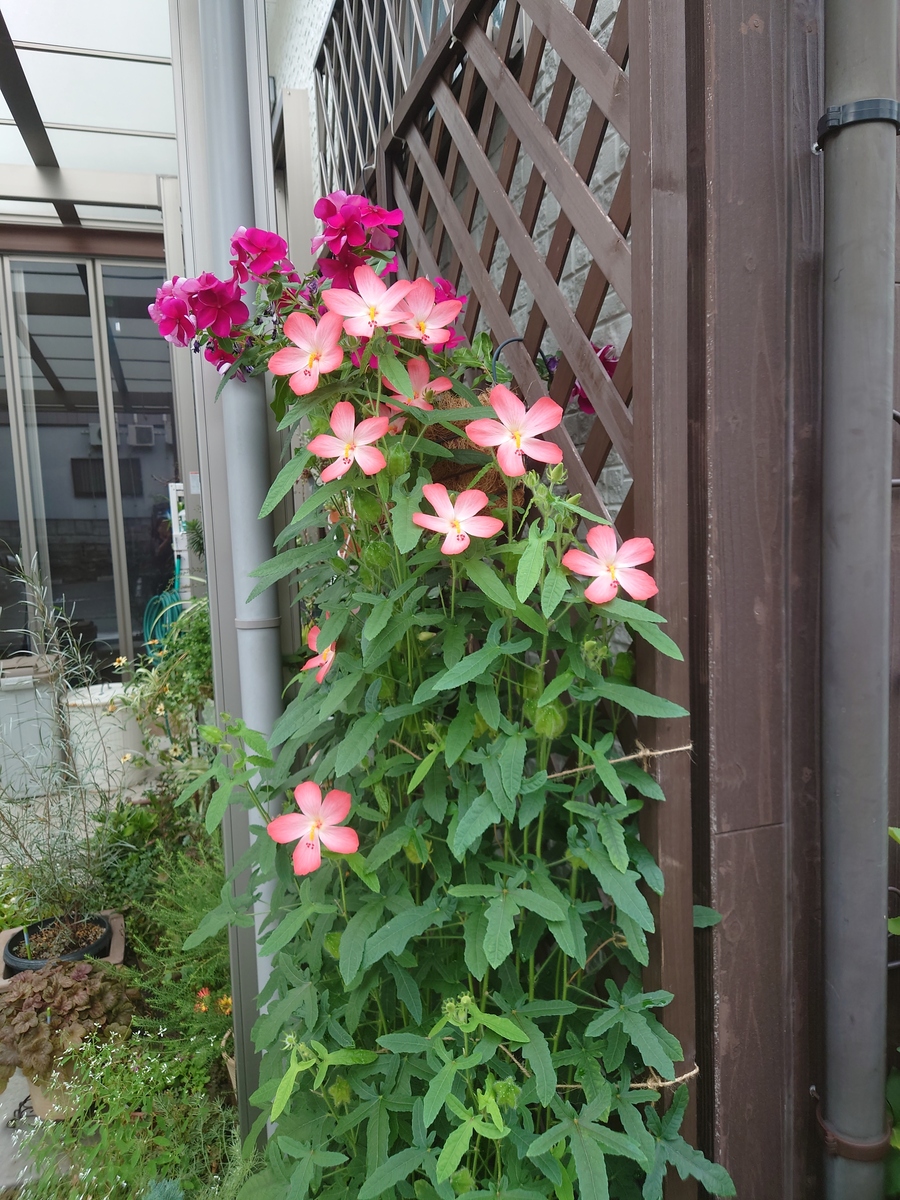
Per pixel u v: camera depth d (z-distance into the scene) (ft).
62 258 9.99
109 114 8.27
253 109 3.78
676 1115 2.47
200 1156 3.79
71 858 6.06
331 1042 2.76
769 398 2.64
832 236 2.56
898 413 2.81
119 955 5.44
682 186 2.43
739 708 2.68
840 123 2.48
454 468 2.98
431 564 2.51
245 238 3.09
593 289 2.89
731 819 2.69
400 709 2.45
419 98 4.57
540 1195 2.18
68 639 8.03
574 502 2.34
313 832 2.39
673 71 2.39
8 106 7.39
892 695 3.03
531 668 2.50
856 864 2.67
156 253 10.16
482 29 3.69
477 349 3.21
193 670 7.39
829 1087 2.77
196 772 6.91
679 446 2.49
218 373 3.84
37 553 10.22
